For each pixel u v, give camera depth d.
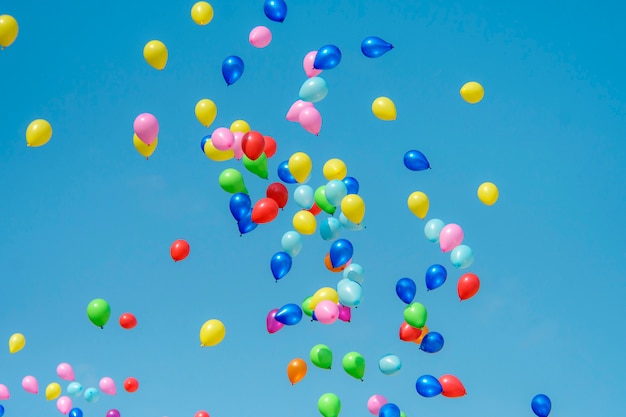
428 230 8.31
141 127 7.54
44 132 7.76
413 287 8.05
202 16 8.28
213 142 7.91
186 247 8.72
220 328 8.02
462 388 7.95
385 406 7.90
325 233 8.32
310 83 7.97
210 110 8.16
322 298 7.91
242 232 8.09
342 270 8.55
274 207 7.84
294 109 8.13
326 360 8.15
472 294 8.04
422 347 8.04
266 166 8.15
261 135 7.73
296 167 7.98
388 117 8.31
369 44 8.02
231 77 8.15
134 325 9.51
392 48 8.03
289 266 8.09
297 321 7.99
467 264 8.04
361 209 7.81
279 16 8.02
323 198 8.02
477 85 8.30
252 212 7.84
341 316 8.05
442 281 8.10
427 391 7.82
